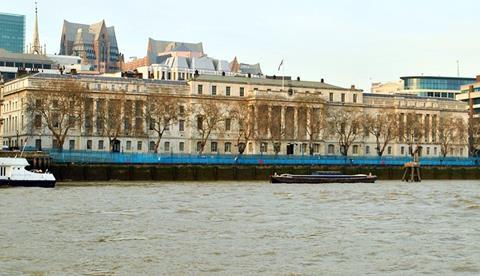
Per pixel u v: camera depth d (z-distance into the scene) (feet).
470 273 201.98
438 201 400.06
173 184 558.56
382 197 427.33
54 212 319.27
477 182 655.35
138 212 325.01
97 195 415.23
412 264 211.82
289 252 227.20
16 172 468.34
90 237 250.37
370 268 206.59
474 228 282.56
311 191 477.77
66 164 586.45
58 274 196.03
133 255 220.23
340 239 252.01
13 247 229.86
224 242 243.60
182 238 250.78
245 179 643.04
